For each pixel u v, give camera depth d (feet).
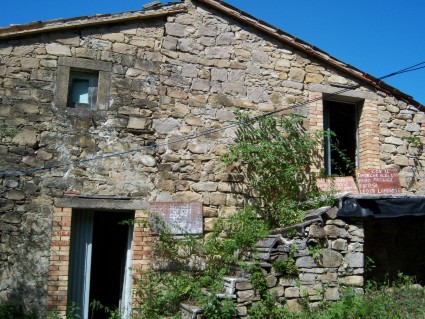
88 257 24.95
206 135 27.30
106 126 25.45
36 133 24.31
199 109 27.37
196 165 26.81
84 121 25.14
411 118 31.50
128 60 26.35
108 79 25.82
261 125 28.45
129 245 25.67
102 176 25.00
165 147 26.37
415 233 30.40
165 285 24.35
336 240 23.53
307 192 28.50
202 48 28.04
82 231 25.05
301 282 22.40
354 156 31.68
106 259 31.53
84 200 24.47
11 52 24.45
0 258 22.91
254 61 29.04
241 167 27.66
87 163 24.85
